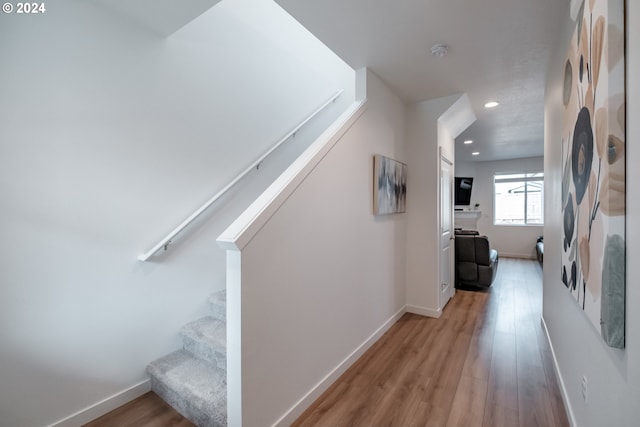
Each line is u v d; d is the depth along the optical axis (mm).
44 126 1602
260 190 2852
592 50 1145
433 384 2145
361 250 2574
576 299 1420
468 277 4559
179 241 2230
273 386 1646
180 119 2229
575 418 1619
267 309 1604
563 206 1801
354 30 2084
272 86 3020
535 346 2719
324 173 2090
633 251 879
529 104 3555
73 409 1710
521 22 1973
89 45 1759
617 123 933
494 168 8031
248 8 2791
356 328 2502
